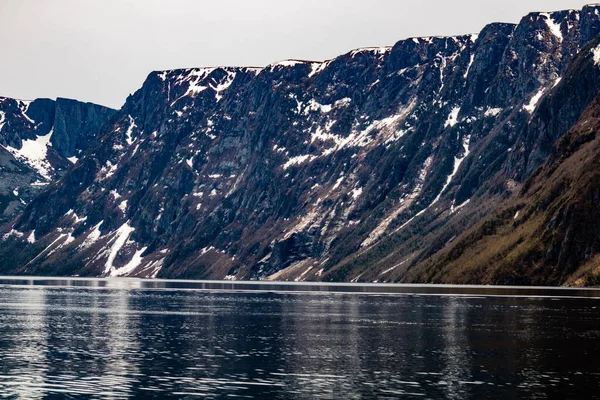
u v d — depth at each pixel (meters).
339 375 170.75
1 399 147.88
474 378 166.12
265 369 178.50
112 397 149.88
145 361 189.62
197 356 197.62
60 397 149.62
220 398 149.12
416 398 148.00
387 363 185.88
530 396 148.50
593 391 152.50
